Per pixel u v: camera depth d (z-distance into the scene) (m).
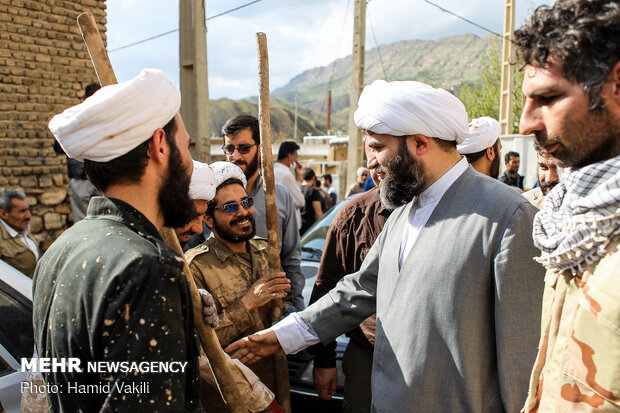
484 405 1.43
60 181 6.29
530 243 1.40
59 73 6.27
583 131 0.91
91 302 0.98
